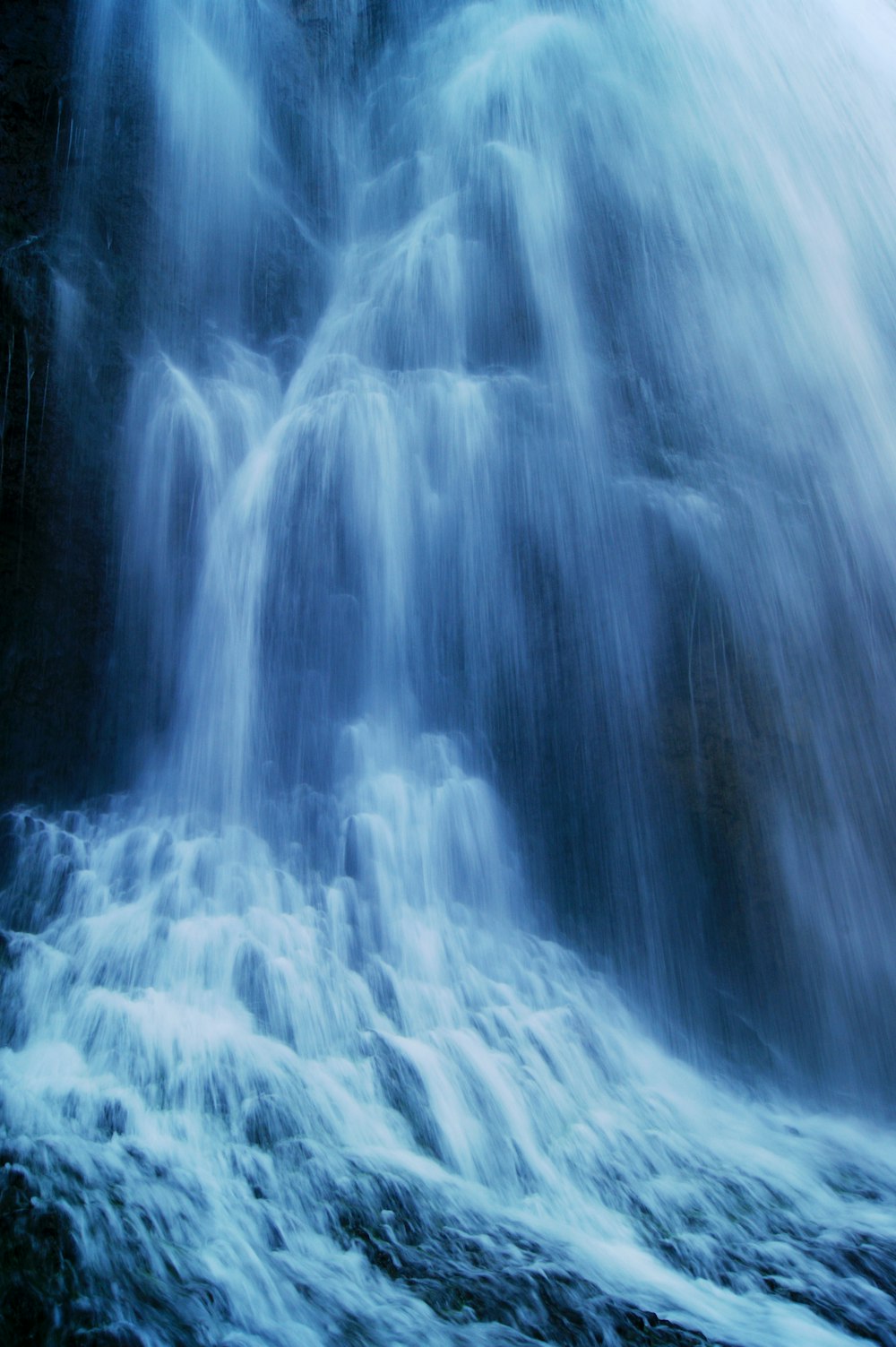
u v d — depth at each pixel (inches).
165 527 450.3
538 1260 241.1
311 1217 238.8
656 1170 311.0
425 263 564.7
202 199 534.3
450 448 484.4
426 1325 207.9
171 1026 301.0
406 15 719.7
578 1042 360.2
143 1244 211.2
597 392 504.4
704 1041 411.8
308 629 459.8
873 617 501.0
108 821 399.2
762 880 436.8
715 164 588.4
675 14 635.5
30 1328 182.2
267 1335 195.5
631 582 461.1
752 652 463.2
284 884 389.4
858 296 587.5
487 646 462.9
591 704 450.9
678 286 546.6
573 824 441.4
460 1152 285.0
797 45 653.3
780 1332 229.3
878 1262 269.4
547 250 546.6
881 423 556.1
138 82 514.9
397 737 452.1
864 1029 434.6
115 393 450.3
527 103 604.4
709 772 442.0
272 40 624.1
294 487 467.5
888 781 470.6
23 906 354.6
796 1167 330.0
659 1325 221.8
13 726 392.2
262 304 552.1
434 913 406.3
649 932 429.1
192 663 440.5
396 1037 322.0
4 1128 241.3
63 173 461.4
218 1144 256.2
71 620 414.6
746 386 532.1
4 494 398.6
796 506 509.7
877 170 633.0
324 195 629.6
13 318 416.8
